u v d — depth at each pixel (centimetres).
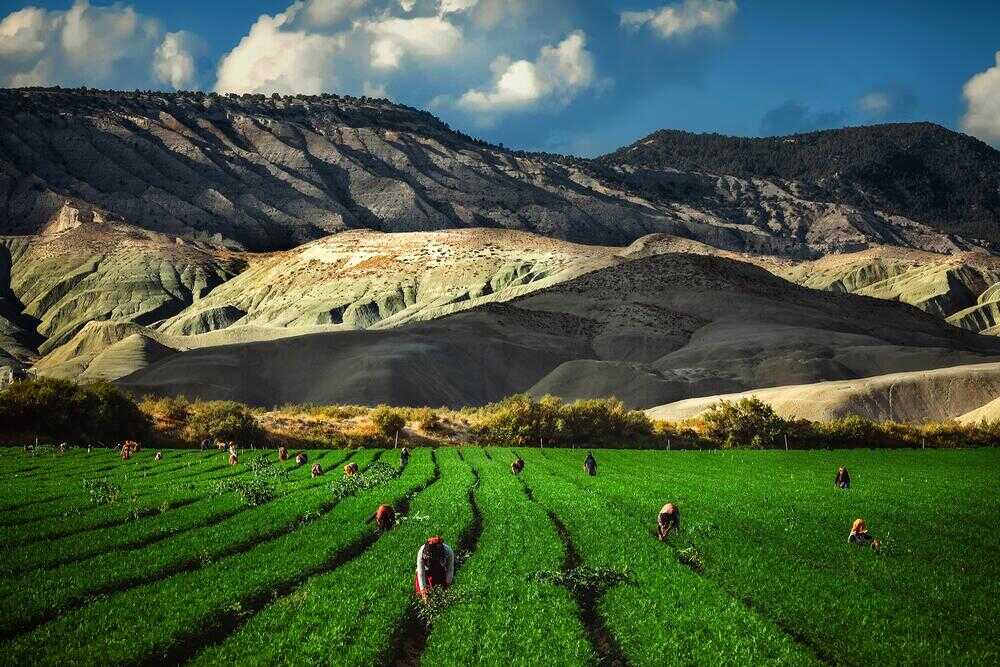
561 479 5075
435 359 15825
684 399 13962
